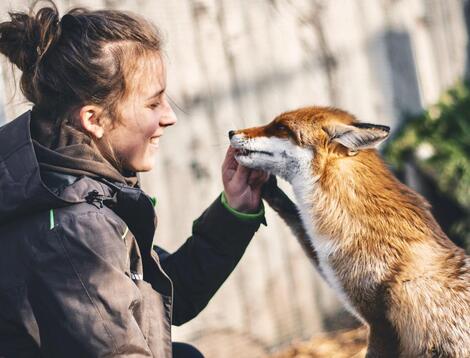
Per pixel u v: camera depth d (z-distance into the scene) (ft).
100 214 7.15
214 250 9.58
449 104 22.84
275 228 17.99
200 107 16.85
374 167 11.83
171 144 16.19
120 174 7.81
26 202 6.95
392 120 21.83
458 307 10.51
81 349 6.79
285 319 17.93
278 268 17.93
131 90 7.86
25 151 7.14
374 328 11.27
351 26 20.85
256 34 18.26
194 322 16.16
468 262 11.02
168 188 16.02
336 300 19.08
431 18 23.86
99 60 7.61
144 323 7.49
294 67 19.11
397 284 10.84
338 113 12.55
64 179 7.31
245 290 17.22
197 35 16.94
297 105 19.08
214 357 16.39
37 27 7.68
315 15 19.85
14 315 6.93
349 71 20.63
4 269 6.98
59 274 6.86
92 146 7.70
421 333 10.58
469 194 20.67
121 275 7.00
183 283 9.59
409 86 22.59
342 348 17.31
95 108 7.72
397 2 22.52
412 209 11.43
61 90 7.63
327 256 11.71
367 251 11.21
